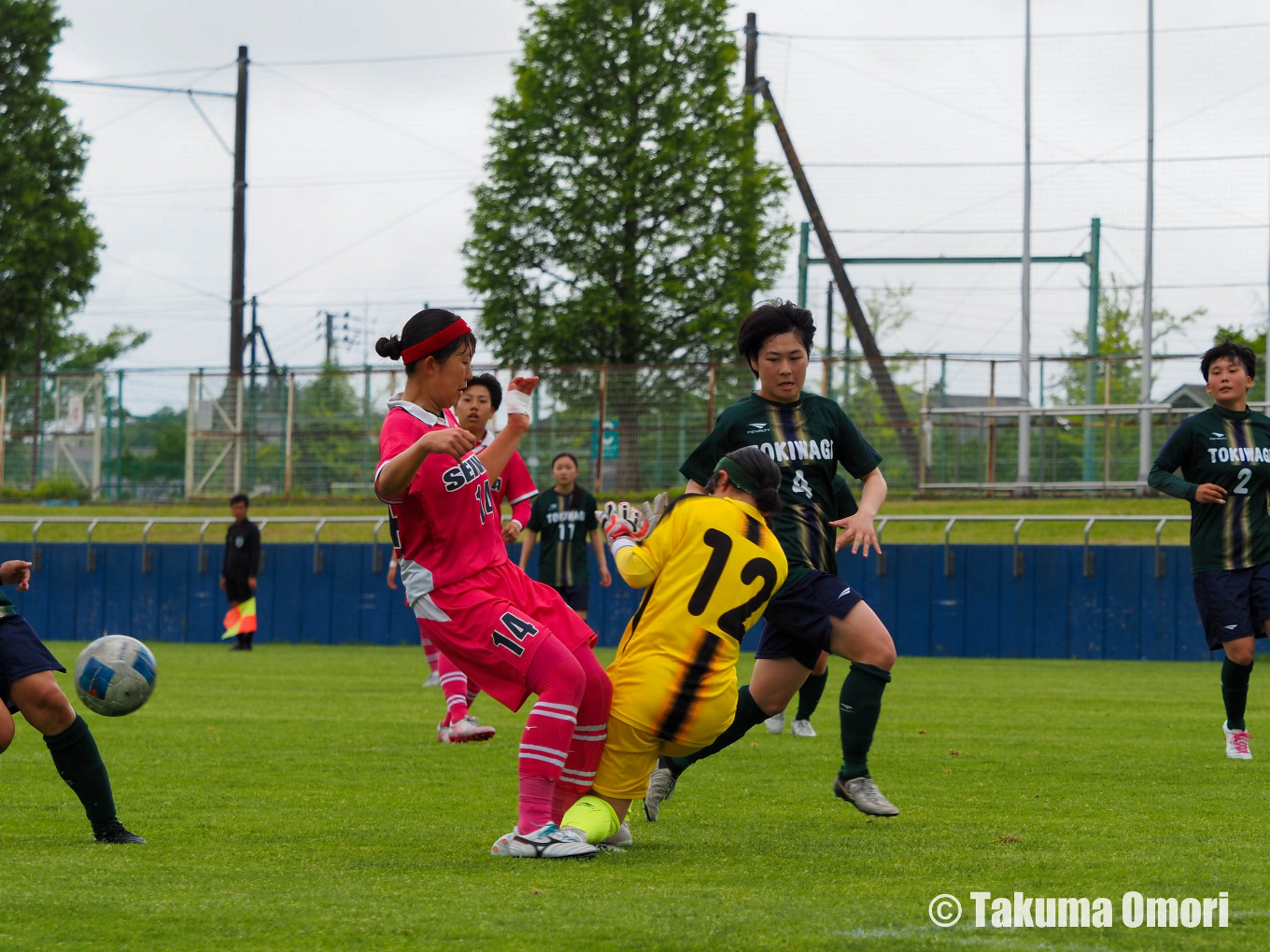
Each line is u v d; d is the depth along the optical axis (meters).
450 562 14.38
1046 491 81.56
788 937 10.02
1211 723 30.31
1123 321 137.38
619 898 11.49
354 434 91.50
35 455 99.56
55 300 110.62
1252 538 24.03
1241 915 11.01
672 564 14.78
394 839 15.14
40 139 110.75
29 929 10.31
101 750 24.36
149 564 68.56
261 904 11.16
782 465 17.67
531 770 13.98
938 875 12.77
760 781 20.75
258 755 23.81
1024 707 34.53
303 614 66.56
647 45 95.38
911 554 59.72
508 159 96.00
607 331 93.94
